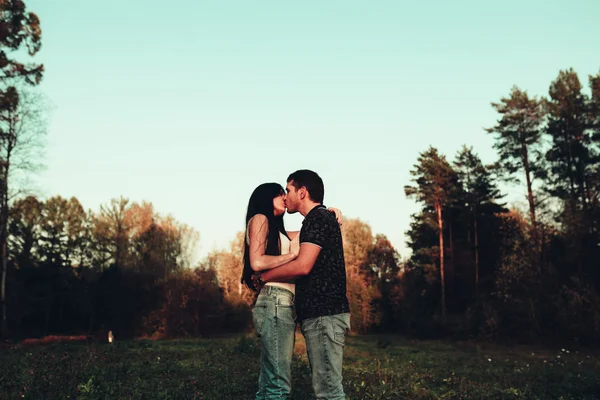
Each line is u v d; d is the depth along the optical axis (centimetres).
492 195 4619
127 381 787
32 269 4403
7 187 2969
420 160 4619
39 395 619
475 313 3462
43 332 4006
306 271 355
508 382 1021
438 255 4600
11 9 2588
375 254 6022
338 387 355
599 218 3108
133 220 5103
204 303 4097
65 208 5041
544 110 3775
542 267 3183
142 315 4131
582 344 2597
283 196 427
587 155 3500
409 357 1788
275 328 397
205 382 797
